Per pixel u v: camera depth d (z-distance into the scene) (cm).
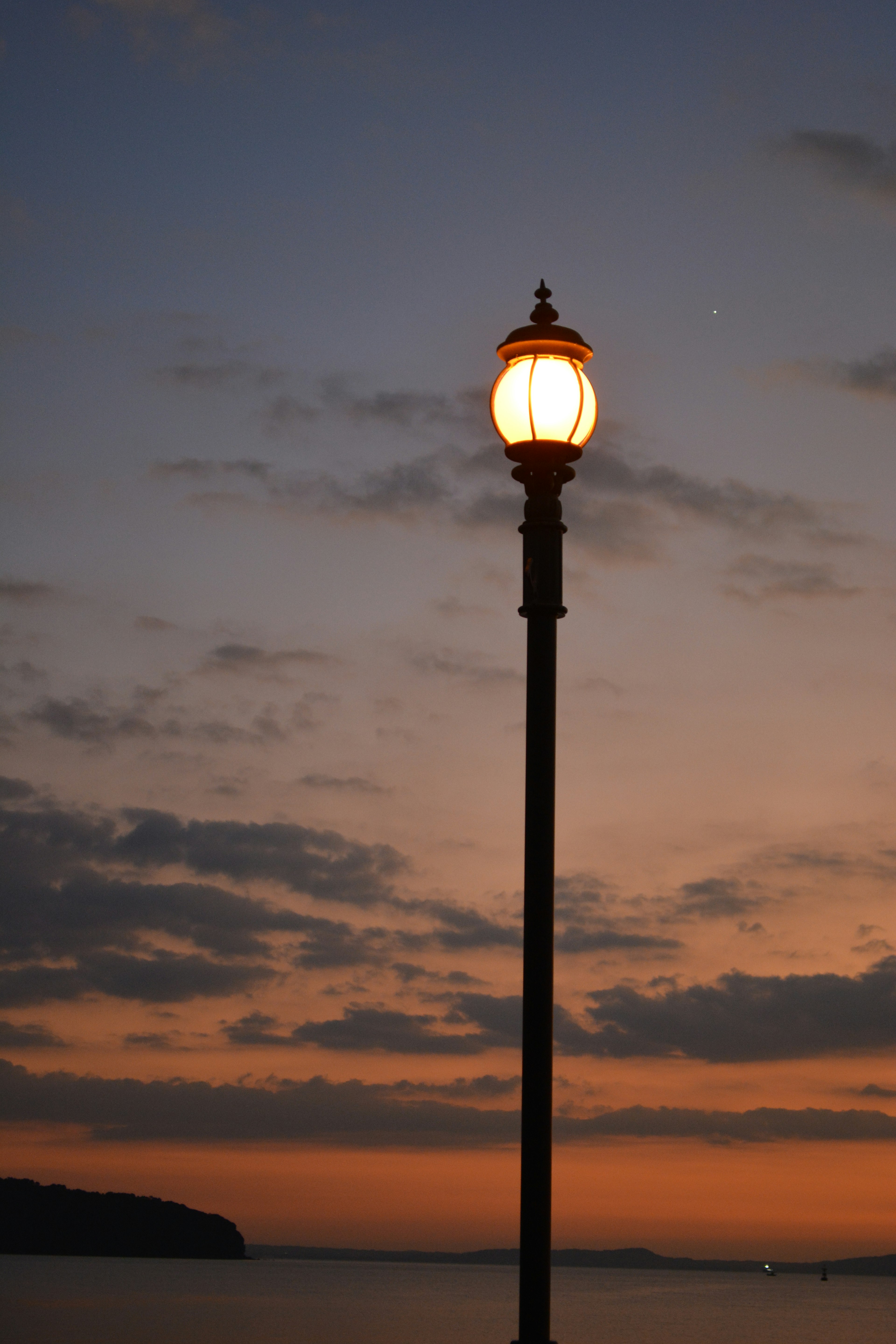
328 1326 15388
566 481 823
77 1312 17050
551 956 738
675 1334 15850
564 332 822
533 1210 706
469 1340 13250
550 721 780
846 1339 15025
